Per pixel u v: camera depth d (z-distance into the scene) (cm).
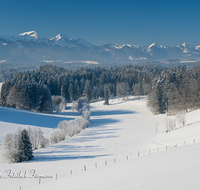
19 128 3209
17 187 1839
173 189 721
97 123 6906
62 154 3156
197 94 6284
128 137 4403
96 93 13462
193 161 1124
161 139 3600
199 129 3266
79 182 1256
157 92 7894
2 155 2823
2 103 8312
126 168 1409
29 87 8481
